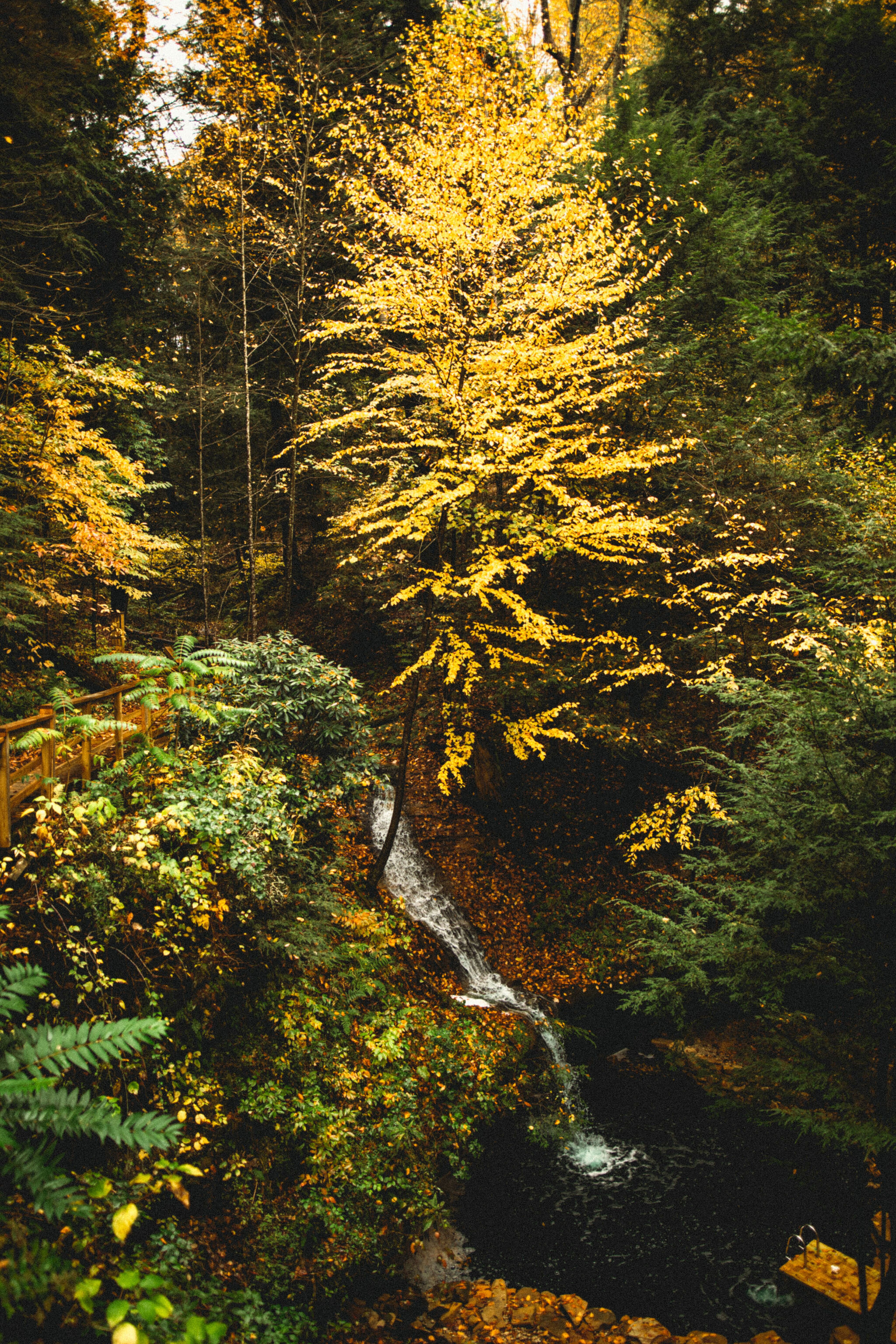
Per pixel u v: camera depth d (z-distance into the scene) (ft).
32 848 18.11
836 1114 16.53
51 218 35.55
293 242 43.70
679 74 64.64
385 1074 25.98
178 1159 17.72
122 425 47.37
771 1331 20.68
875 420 30.53
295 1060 22.86
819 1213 24.88
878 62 50.85
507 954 39.65
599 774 46.96
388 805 45.52
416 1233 23.40
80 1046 9.96
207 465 60.75
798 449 37.14
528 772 49.19
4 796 18.01
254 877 21.61
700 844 40.86
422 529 34.14
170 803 21.06
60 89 26.37
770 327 35.37
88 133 40.98
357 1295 20.90
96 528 35.70
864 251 52.95
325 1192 21.01
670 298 40.19
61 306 42.39
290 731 29.14
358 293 32.40
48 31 25.46
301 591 65.21
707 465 36.94
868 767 16.81
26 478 33.81
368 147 36.50
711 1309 21.88
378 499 39.65
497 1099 29.81
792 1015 17.69
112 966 18.26
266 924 23.47
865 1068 16.26
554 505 39.93
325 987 26.78
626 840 45.98
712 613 39.55
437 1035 29.96
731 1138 30.04
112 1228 14.17
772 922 19.04
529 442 32.45
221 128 44.14
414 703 35.88
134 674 30.60
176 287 49.83
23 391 34.68
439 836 45.16
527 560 45.06
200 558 56.90
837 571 30.17
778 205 51.31
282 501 57.26
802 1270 20.43
